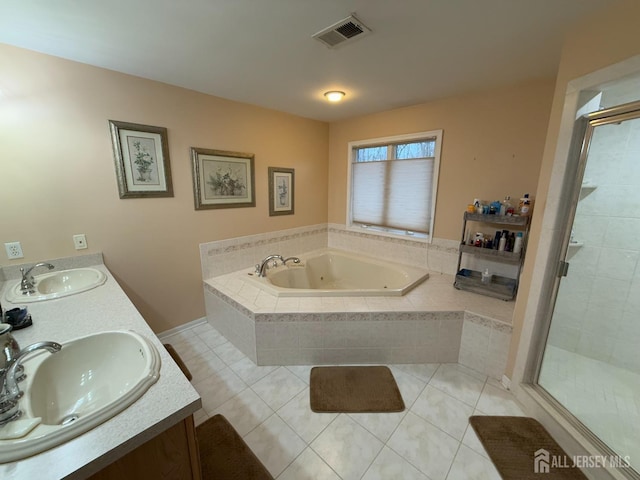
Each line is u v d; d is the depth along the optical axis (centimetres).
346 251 368
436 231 287
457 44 157
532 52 165
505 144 231
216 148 257
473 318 205
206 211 261
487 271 240
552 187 153
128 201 212
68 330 119
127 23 136
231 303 232
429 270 297
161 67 189
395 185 313
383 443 152
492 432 157
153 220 228
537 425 162
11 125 161
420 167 289
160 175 225
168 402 81
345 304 220
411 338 215
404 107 286
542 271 161
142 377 87
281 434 157
